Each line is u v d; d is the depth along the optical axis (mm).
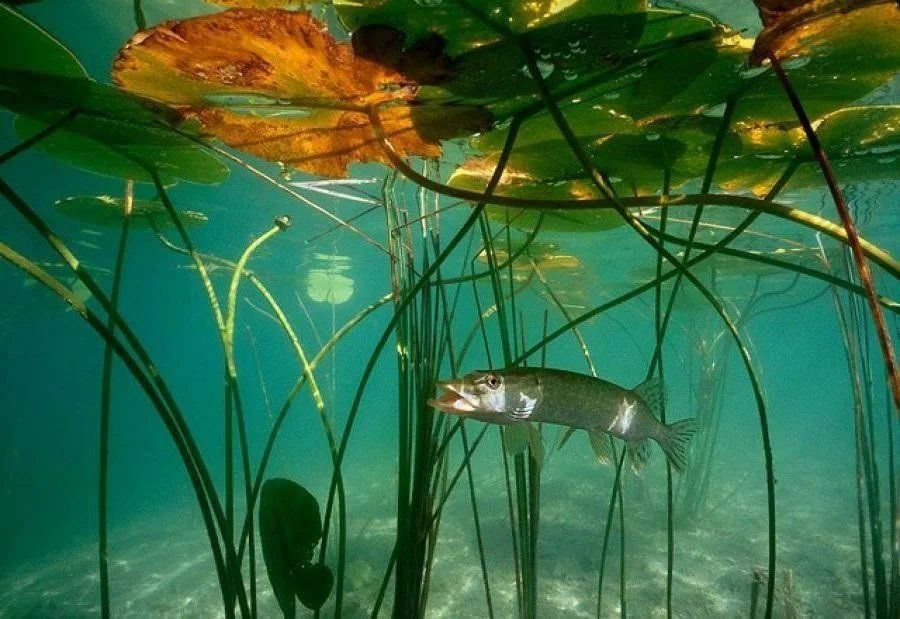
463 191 2207
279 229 3051
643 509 13844
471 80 2182
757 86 2439
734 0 7102
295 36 1807
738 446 30234
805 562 10633
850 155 3229
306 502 2682
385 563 11117
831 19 1797
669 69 2283
